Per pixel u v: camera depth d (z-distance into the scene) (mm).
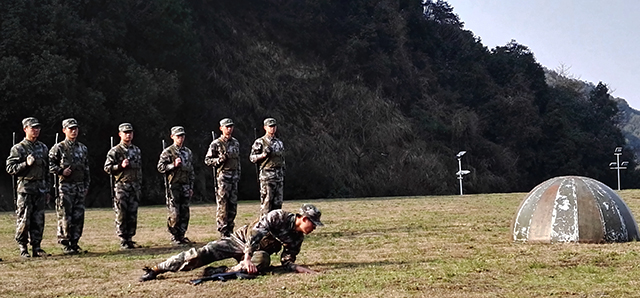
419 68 69938
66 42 38719
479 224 16641
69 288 8953
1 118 35156
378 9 68188
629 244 11383
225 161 14047
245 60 57688
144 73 41094
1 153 36781
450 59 74562
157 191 41781
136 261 11250
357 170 56688
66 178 12586
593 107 80375
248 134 52969
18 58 36469
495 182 63656
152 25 45781
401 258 10828
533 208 12203
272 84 57594
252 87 56031
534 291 7930
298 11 63844
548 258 10219
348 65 62469
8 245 14312
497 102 70062
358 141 58469
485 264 9836
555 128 70688
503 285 8312
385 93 64062
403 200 30344
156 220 20938
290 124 56031
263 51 59156
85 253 12609
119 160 13391
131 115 39938
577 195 11875
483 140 66312
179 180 13852
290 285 8469
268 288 8328
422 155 59375
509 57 76125
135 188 13516
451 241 12969
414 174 57750
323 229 15984
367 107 60062
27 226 12188
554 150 69625
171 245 13828
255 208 26422
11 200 36125
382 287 8281
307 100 58969
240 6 60812
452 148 64312
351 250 11945
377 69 63250
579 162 69312
